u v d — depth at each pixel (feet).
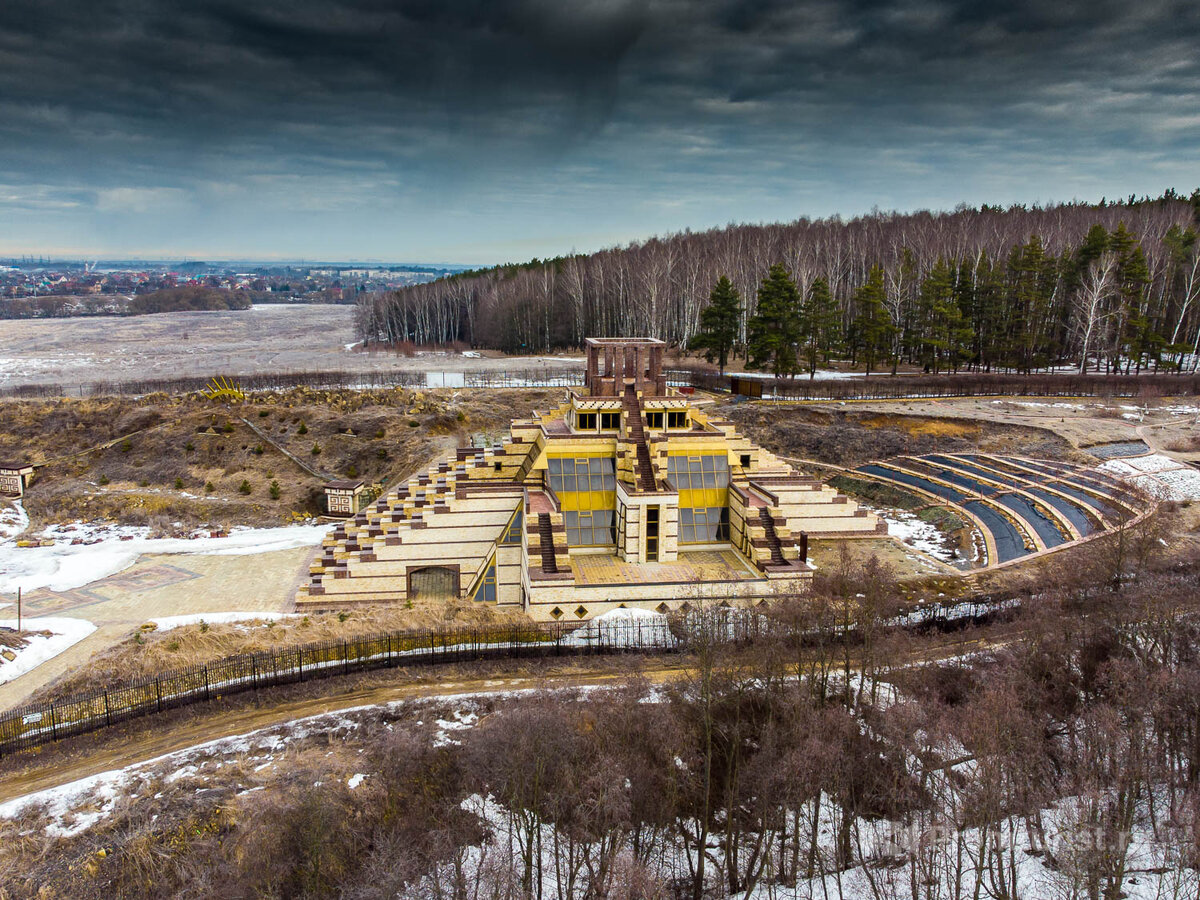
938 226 614.34
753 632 161.48
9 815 134.21
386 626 211.00
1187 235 492.54
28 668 196.34
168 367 648.38
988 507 280.92
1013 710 126.82
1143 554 190.70
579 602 211.41
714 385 444.14
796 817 122.93
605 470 244.22
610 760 121.80
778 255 615.16
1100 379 401.08
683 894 125.49
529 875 116.78
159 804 134.10
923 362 468.75
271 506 338.54
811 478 264.93
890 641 160.45
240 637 205.67
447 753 142.41
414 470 348.18
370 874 115.34
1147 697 129.08
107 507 338.34
